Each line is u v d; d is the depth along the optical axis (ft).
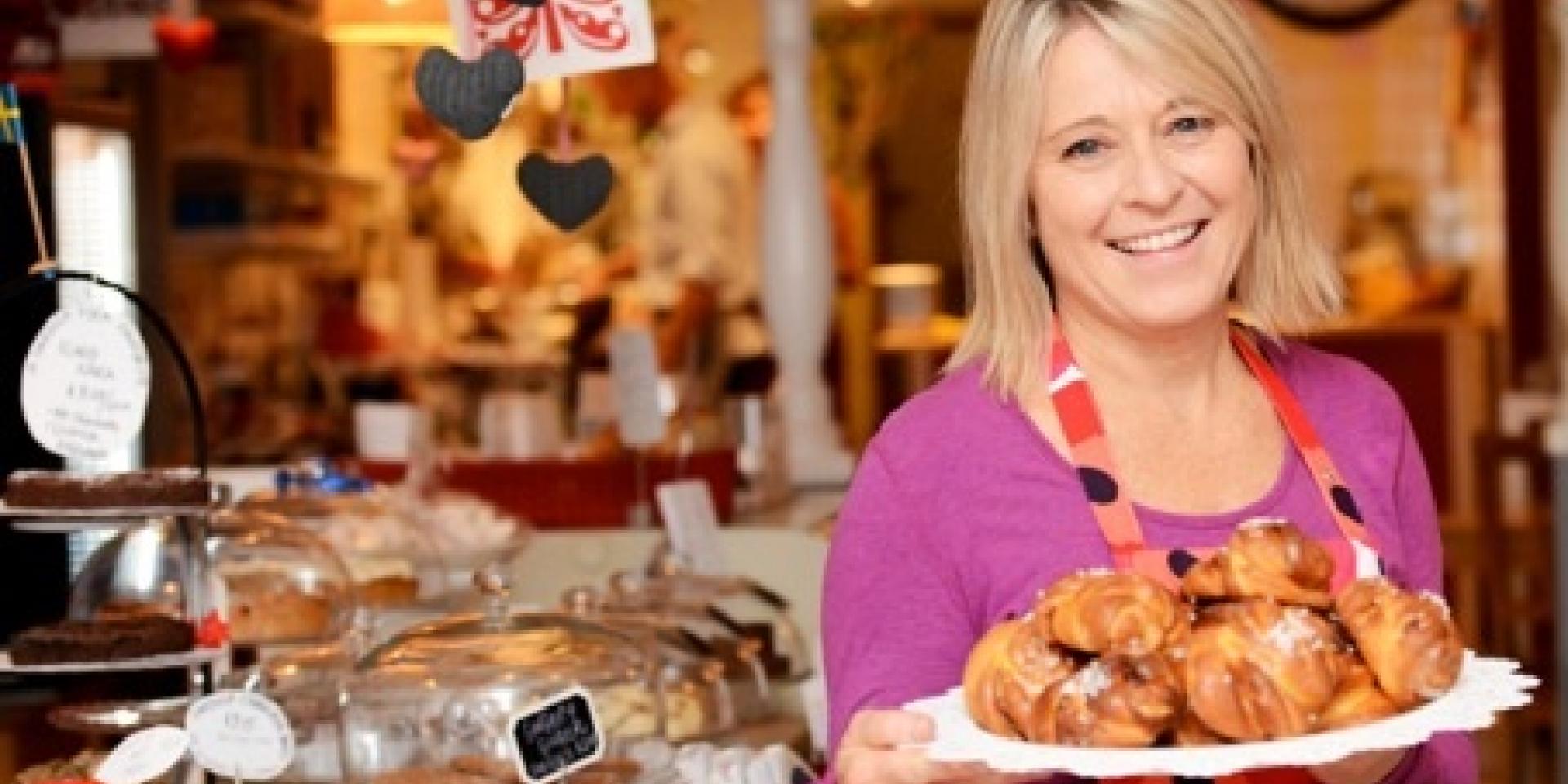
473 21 11.20
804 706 13.55
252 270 32.04
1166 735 7.32
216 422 29.25
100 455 10.89
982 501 8.78
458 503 15.21
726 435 20.25
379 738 10.77
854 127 47.19
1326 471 8.96
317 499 14.19
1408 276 47.93
